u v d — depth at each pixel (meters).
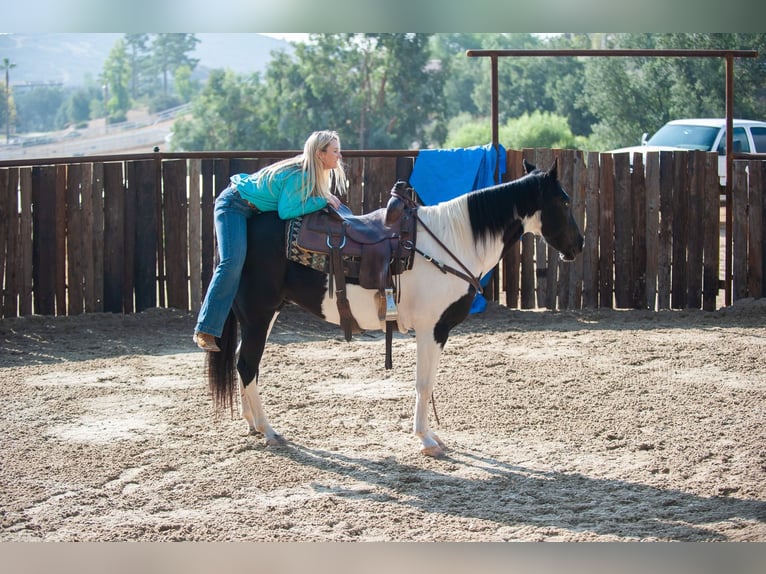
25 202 9.46
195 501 5.02
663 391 7.07
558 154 10.15
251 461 5.63
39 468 5.50
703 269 10.34
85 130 78.69
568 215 5.84
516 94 48.16
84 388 7.26
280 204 5.59
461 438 6.05
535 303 10.47
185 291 10.07
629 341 8.81
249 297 5.71
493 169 10.00
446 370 7.76
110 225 9.84
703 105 27.03
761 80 26.17
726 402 6.76
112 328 9.40
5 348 8.59
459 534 4.57
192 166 9.89
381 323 5.64
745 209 10.29
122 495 5.11
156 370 7.83
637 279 10.33
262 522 4.73
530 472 5.43
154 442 5.97
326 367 7.93
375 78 38.97
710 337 8.98
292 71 39.31
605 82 29.72
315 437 6.08
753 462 5.54
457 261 5.59
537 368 7.80
